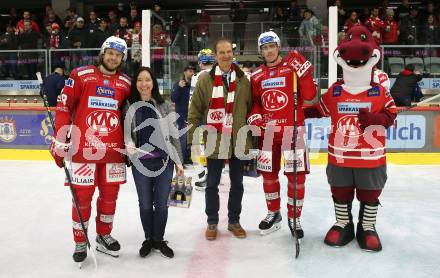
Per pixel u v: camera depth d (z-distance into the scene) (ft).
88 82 10.14
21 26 35.14
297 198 12.20
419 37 30.25
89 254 11.22
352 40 11.02
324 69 27.02
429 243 11.93
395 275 9.88
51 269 10.32
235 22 29.96
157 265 10.52
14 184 19.62
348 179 11.70
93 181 10.37
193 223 13.80
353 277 9.78
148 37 24.25
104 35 31.71
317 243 11.96
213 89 11.87
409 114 24.59
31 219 14.28
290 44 29.01
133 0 49.52
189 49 29.96
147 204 10.94
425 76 29.30
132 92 10.68
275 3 45.78
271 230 12.78
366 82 11.32
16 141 27.30
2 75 32.22
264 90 12.07
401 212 14.89
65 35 32.58
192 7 49.16
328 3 44.78
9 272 10.16
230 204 12.51
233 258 10.92
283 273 10.02
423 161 24.23
